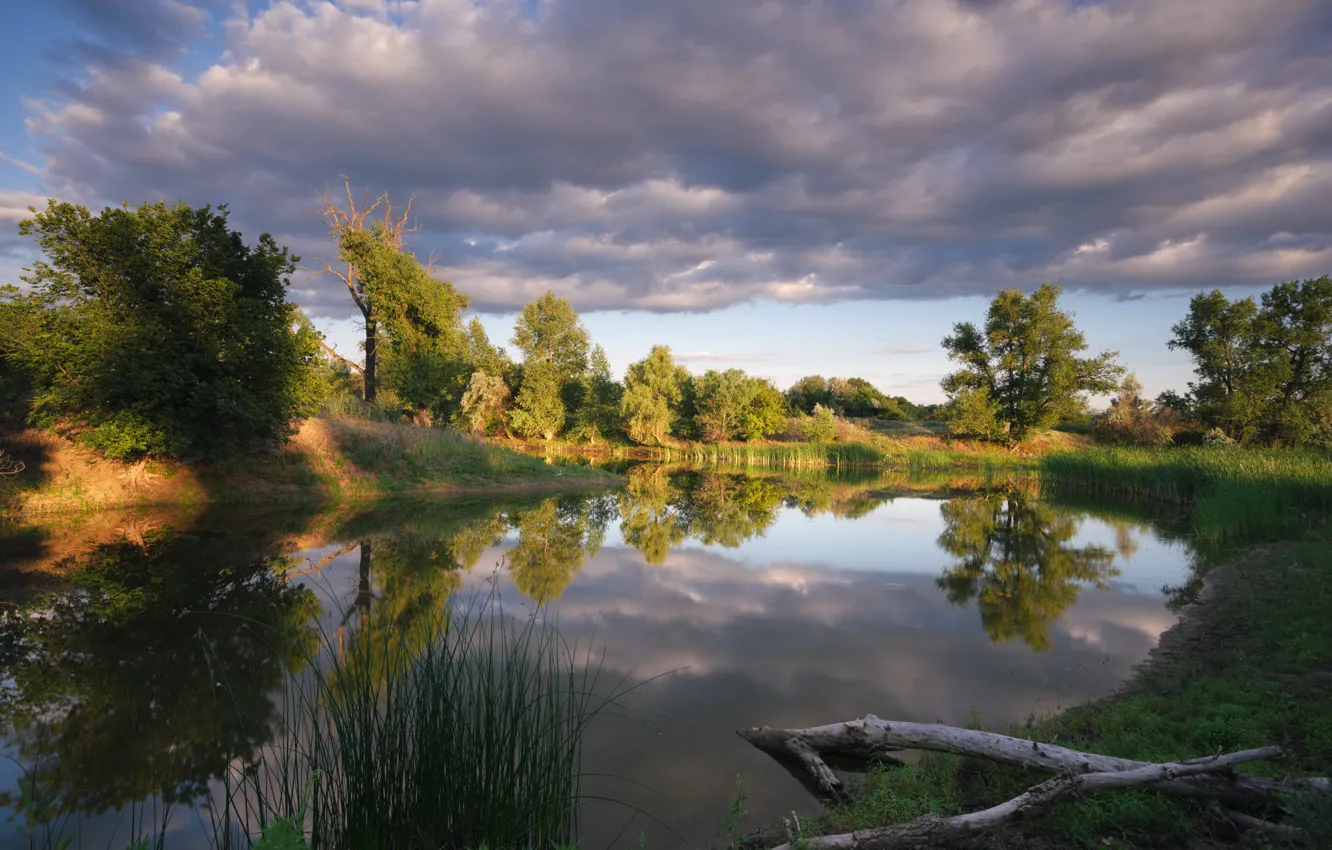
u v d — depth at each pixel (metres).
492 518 18.95
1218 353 47.69
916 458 46.91
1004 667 7.92
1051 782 4.46
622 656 8.17
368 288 32.03
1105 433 56.50
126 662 7.72
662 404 58.03
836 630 9.36
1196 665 7.53
